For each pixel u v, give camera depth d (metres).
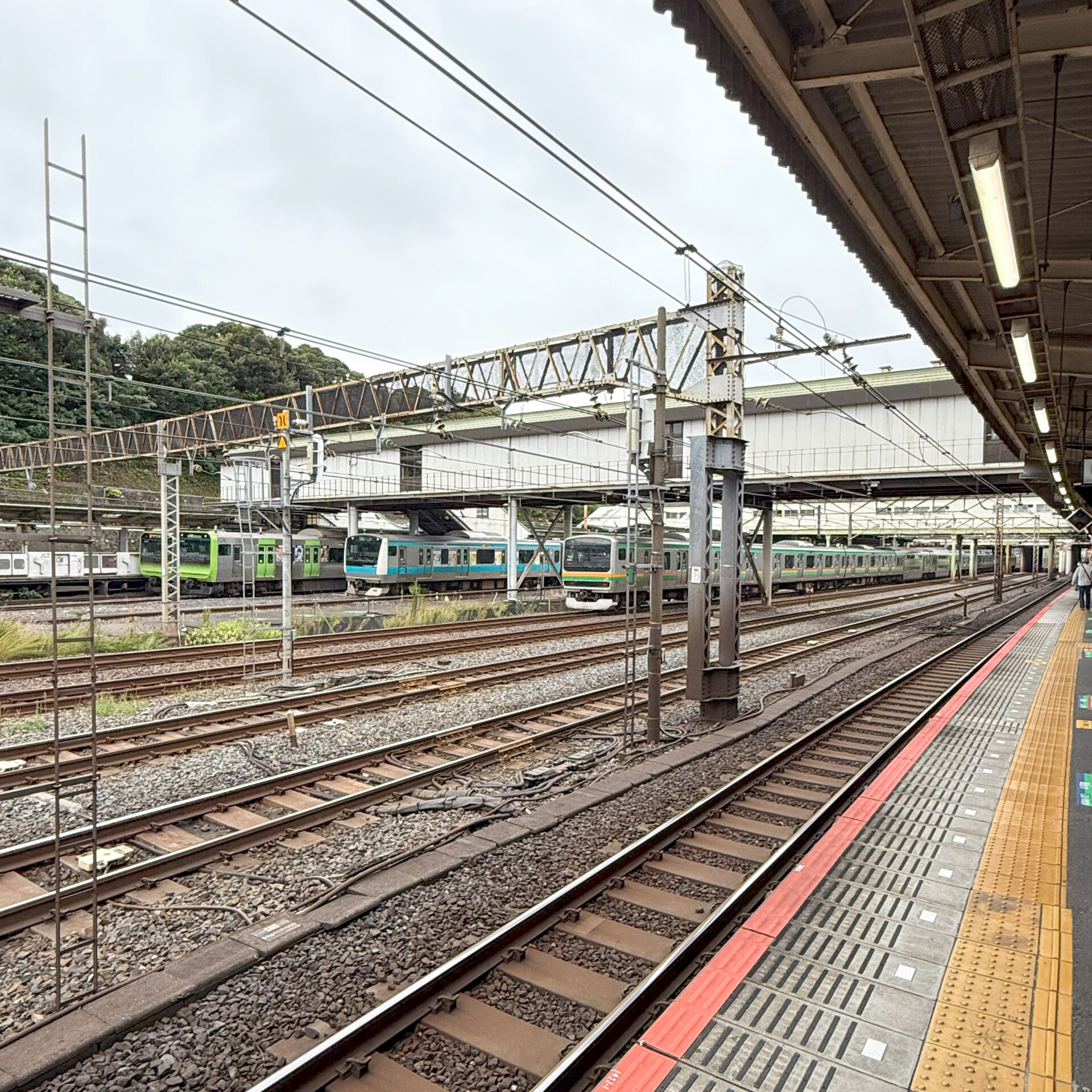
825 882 5.60
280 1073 3.75
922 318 9.84
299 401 29.00
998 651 17.50
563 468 32.78
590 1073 3.92
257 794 8.20
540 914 5.37
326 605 31.17
